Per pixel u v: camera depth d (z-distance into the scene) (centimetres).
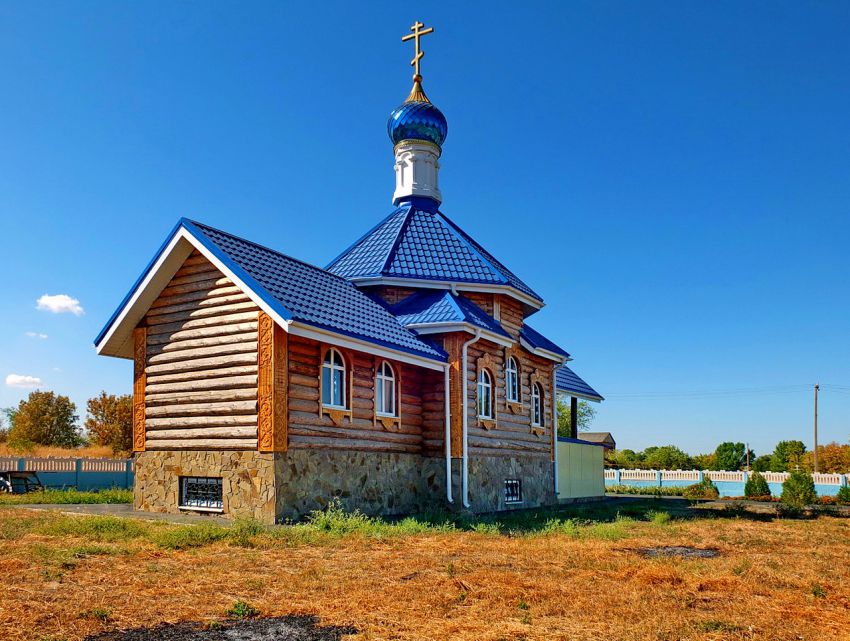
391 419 1747
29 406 5219
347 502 1568
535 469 2322
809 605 792
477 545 1183
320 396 1519
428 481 1855
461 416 1839
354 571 905
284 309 1358
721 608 764
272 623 661
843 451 6072
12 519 1315
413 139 2409
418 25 2472
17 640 588
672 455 6794
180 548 1041
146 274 1564
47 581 795
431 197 2398
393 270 2027
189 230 1497
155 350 1599
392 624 665
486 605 745
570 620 700
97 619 656
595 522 1750
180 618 672
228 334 1491
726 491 4359
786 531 1638
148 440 1585
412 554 1059
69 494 2017
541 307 2369
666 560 1064
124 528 1194
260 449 1400
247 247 1609
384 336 1652
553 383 2516
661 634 654
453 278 2053
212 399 1491
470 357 1945
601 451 3097
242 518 1233
